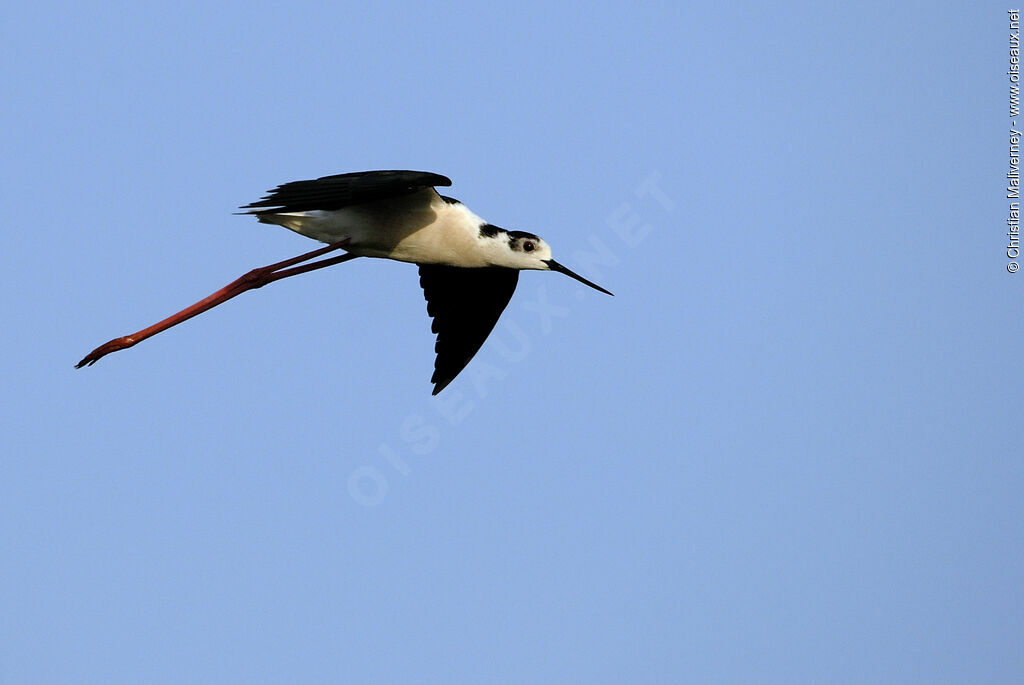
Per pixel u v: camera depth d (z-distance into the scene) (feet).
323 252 43.60
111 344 41.42
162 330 42.27
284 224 43.70
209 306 42.91
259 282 43.52
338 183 39.58
